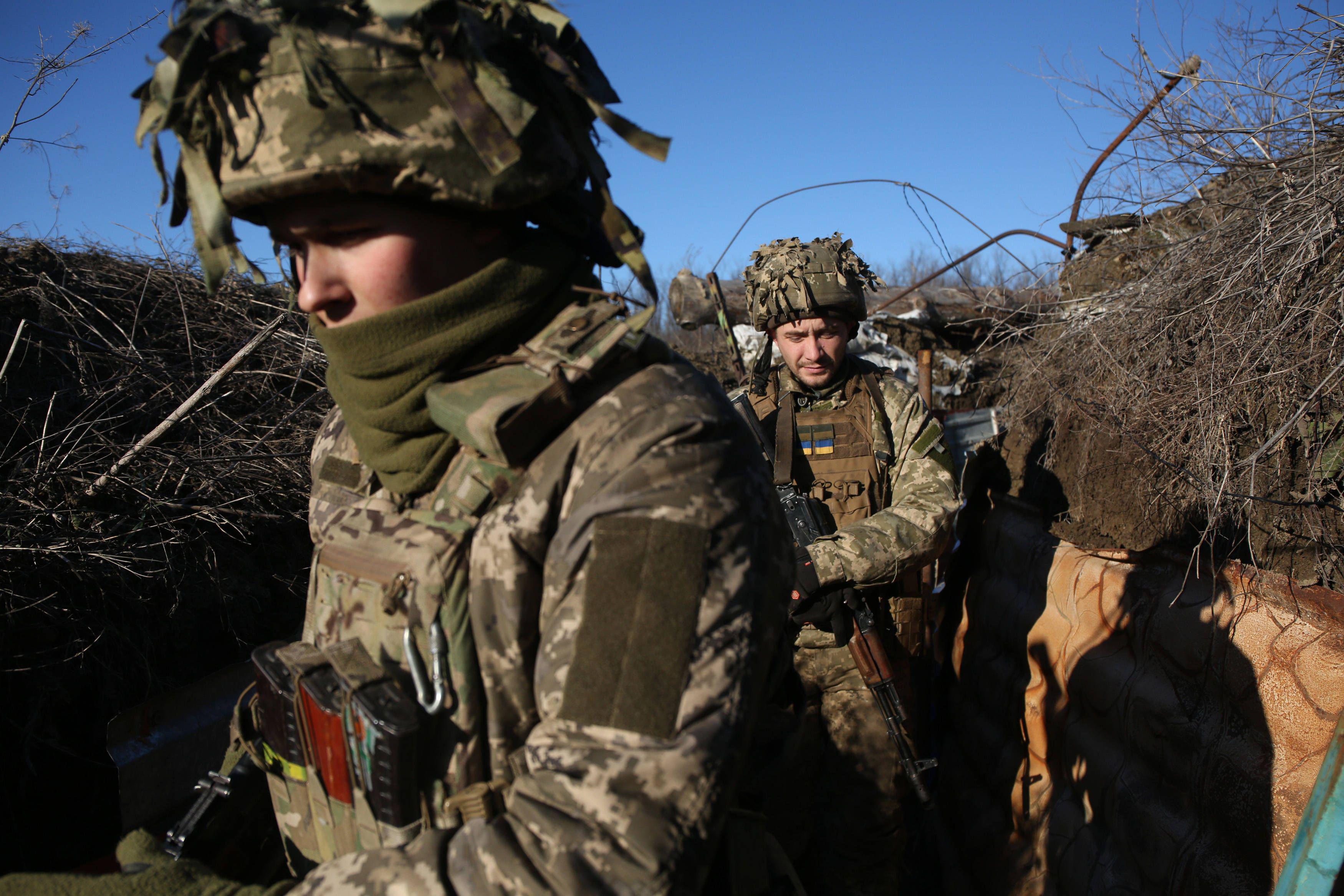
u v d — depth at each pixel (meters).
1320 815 1.13
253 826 1.13
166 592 2.17
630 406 0.80
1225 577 1.67
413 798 0.81
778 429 2.44
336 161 0.75
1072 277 3.40
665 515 0.75
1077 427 2.80
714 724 0.71
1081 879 1.98
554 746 0.73
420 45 0.76
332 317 0.88
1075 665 2.18
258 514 2.36
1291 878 1.14
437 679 0.82
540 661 0.77
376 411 0.86
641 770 0.69
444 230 0.84
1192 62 2.53
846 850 2.30
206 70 0.77
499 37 0.81
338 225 0.82
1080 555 2.30
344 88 0.75
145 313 2.89
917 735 3.01
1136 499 2.35
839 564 2.13
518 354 0.86
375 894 0.71
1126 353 2.42
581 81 0.85
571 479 0.79
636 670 0.71
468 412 0.78
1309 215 1.92
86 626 2.01
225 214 0.82
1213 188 2.58
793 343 2.42
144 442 2.20
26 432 2.25
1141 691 1.85
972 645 3.03
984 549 3.10
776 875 1.07
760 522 0.81
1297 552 1.77
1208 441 1.91
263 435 2.68
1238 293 2.03
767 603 0.79
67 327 2.62
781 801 2.21
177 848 1.04
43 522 2.05
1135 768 1.87
